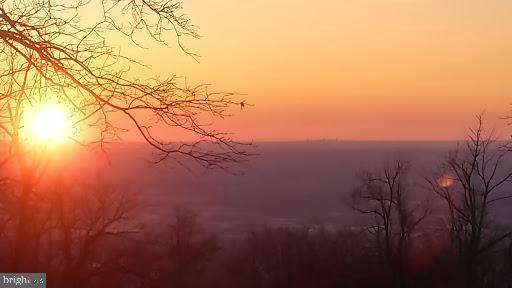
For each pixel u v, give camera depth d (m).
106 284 31.91
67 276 27.47
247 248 52.97
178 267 48.84
